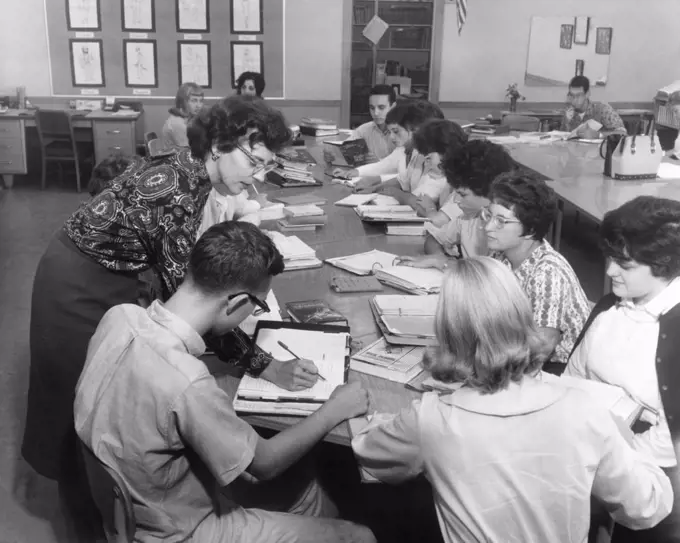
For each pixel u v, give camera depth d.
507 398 1.31
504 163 2.55
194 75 8.14
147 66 8.04
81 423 1.43
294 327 2.10
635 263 1.68
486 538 1.32
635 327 1.79
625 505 1.39
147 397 1.37
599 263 5.34
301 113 8.42
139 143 7.88
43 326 2.00
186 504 1.48
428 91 8.62
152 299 2.46
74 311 1.97
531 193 2.01
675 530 1.70
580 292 2.07
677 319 1.70
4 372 3.50
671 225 1.63
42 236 5.88
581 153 5.58
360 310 2.37
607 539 1.68
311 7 8.09
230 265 1.44
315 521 1.65
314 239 3.22
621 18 8.56
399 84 8.46
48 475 2.19
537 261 2.08
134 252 1.96
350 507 2.48
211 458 1.37
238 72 8.20
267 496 1.96
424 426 1.35
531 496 1.30
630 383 1.80
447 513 1.37
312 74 8.30
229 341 1.78
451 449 1.32
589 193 4.02
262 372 1.82
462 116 8.70
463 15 7.64
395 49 8.48
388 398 1.79
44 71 7.92
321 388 1.77
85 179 8.00
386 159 4.56
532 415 1.30
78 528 2.24
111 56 7.97
